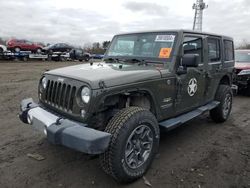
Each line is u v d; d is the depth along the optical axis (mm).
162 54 4215
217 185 3352
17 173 3535
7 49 25500
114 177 3201
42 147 4367
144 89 3594
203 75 4945
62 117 3389
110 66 4059
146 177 3510
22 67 18797
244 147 4605
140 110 3338
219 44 5648
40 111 3566
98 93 3104
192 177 3533
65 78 3465
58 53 28344
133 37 4711
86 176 3500
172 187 3291
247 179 3506
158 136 3641
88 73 3465
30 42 27312
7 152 4168
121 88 3311
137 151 3389
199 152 4352
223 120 5969
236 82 9469
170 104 4141
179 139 4938
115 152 3059
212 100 5652
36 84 11281
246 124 5996
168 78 3977
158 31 4461
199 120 6211
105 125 3490
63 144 2973
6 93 8922
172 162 3961
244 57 10641
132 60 4453
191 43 4535
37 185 3271
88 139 2787
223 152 4367
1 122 5645
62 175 3514
